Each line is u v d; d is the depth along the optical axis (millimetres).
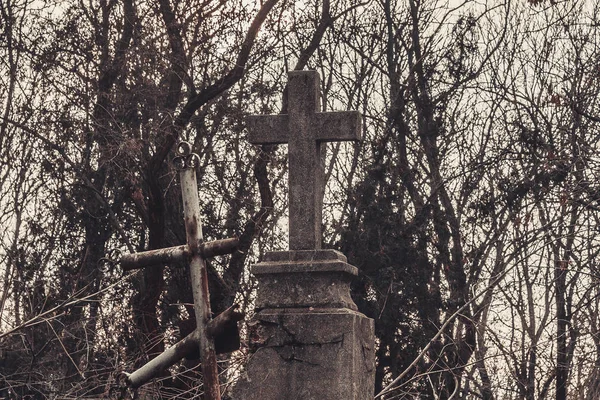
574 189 15570
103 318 11875
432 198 22594
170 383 14398
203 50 18562
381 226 21406
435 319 20250
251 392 6543
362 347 6723
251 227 19234
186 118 18453
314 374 6477
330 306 6605
